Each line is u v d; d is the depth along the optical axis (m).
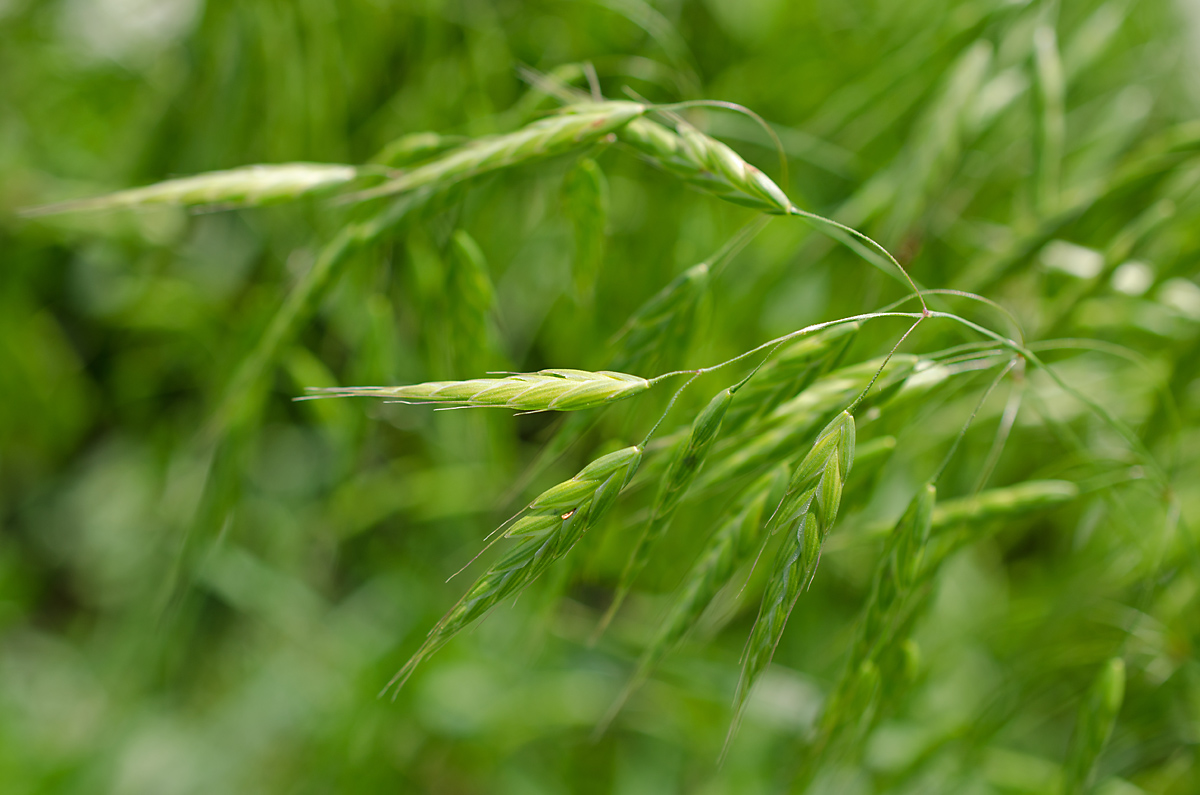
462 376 0.28
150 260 0.38
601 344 0.31
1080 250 0.30
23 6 0.39
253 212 0.35
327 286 0.28
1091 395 0.31
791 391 0.26
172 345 0.41
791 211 0.25
